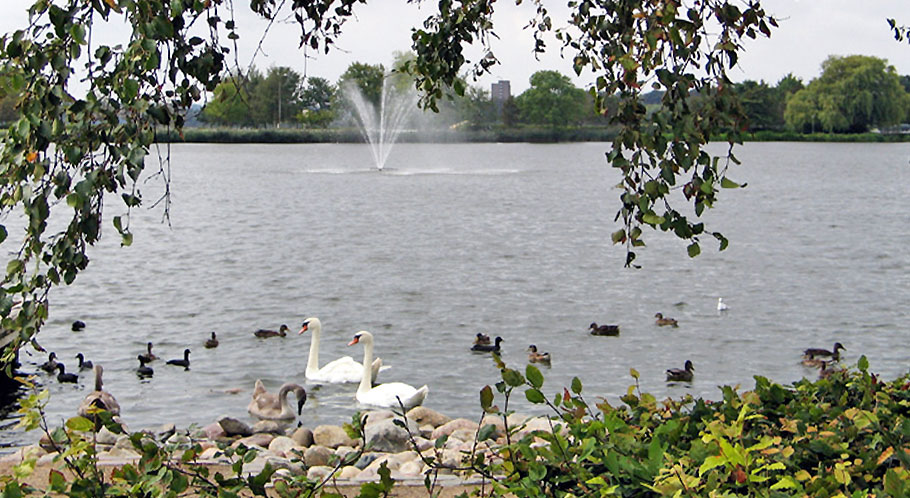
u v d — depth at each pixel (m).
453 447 11.25
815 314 27.11
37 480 9.49
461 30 8.70
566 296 29.72
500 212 57.25
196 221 51.38
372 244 42.44
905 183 86.56
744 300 29.17
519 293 30.17
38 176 5.16
